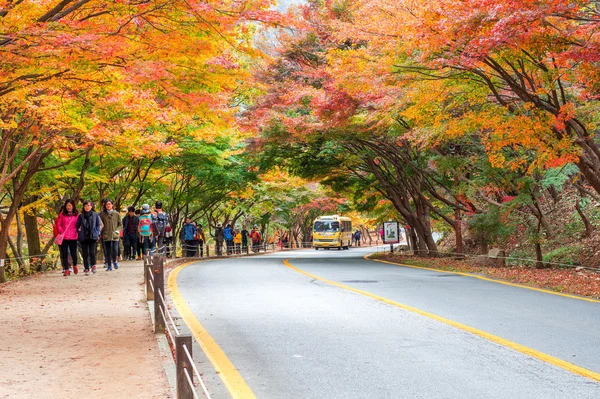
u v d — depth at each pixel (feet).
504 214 75.20
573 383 22.86
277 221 231.50
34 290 53.16
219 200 145.28
